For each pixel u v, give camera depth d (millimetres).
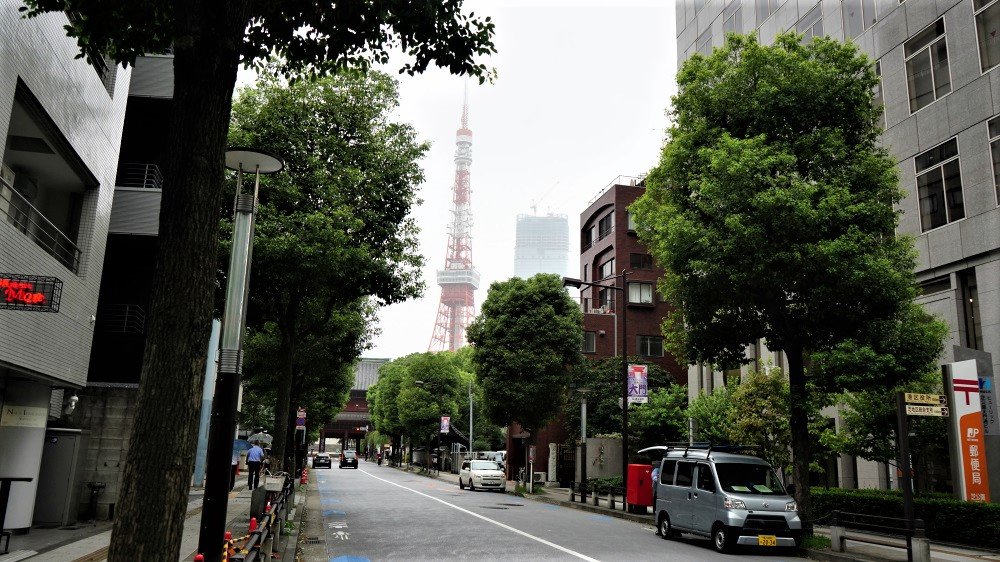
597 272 47812
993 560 13227
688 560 12664
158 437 4910
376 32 8328
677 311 17734
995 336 19422
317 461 68750
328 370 33906
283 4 8133
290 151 18609
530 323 34250
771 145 15203
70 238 15094
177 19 5570
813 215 13891
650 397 32469
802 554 14102
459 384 60250
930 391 17109
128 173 20375
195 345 5168
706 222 16047
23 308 10375
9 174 13773
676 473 16234
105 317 19750
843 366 14461
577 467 37625
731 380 24562
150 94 19578
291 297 20531
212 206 5402
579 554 13156
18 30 10836
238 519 15578
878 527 13031
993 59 20062
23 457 13367
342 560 12117
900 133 23234
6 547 10828
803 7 29172
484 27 8344
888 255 14945
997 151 19688
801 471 15508
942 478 19844
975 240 20109
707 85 16891
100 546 11727
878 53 24547
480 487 34812
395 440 76438
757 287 14984
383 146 20016
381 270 19656
